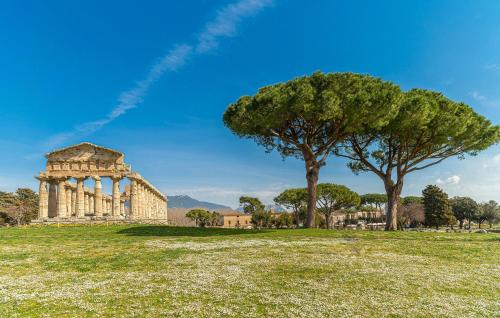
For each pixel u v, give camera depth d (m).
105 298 13.27
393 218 46.62
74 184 91.75
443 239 33.31
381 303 13.07
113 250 26.27
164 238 35.38
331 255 23.41
